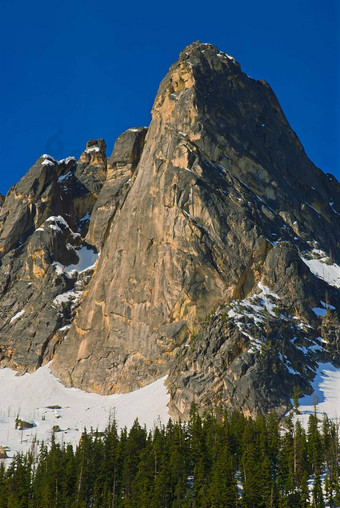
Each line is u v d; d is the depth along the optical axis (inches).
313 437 5634.8
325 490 5108.3
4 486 5851.4
